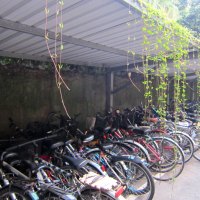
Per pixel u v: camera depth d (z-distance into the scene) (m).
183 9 8.26
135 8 2.53
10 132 5.43
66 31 3.33
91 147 4.03
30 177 2.84
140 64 6.01
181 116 6.16
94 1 2.36
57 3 2.38
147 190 3.45
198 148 5.75
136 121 5.72
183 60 4.42
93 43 4.03
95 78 7.14
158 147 4.52
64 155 3.36
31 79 5.77
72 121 4.87
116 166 3.63
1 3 2.38
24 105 5.66
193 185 4.08
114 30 3.29
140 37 3.65
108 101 7.25
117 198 2.61
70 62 6.01
